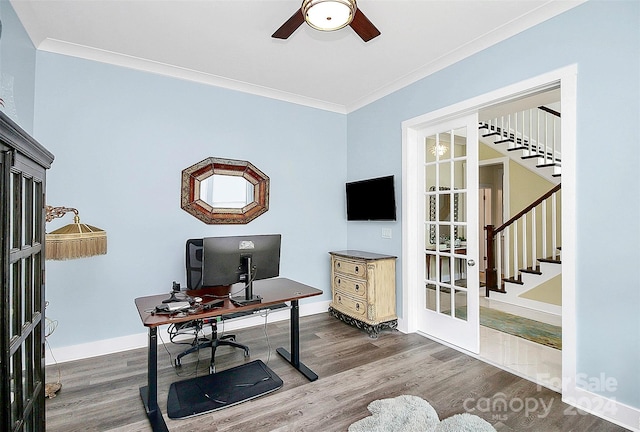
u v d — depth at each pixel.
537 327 3.74
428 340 3.32
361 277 3.59
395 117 3.71
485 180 6.80
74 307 2.86
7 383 1.02
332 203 4.42
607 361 2.05
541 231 4.94
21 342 1.17
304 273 4.18
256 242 2.43
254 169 3.78
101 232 2.26
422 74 3.34
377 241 3.97
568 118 2.22
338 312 3.91
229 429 1.94
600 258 2.09
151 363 2.09
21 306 1.18
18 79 2.35
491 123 5.18
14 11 2.23
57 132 2.79
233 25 2.53
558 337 3.42
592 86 2.11
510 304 4.75
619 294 2.01
